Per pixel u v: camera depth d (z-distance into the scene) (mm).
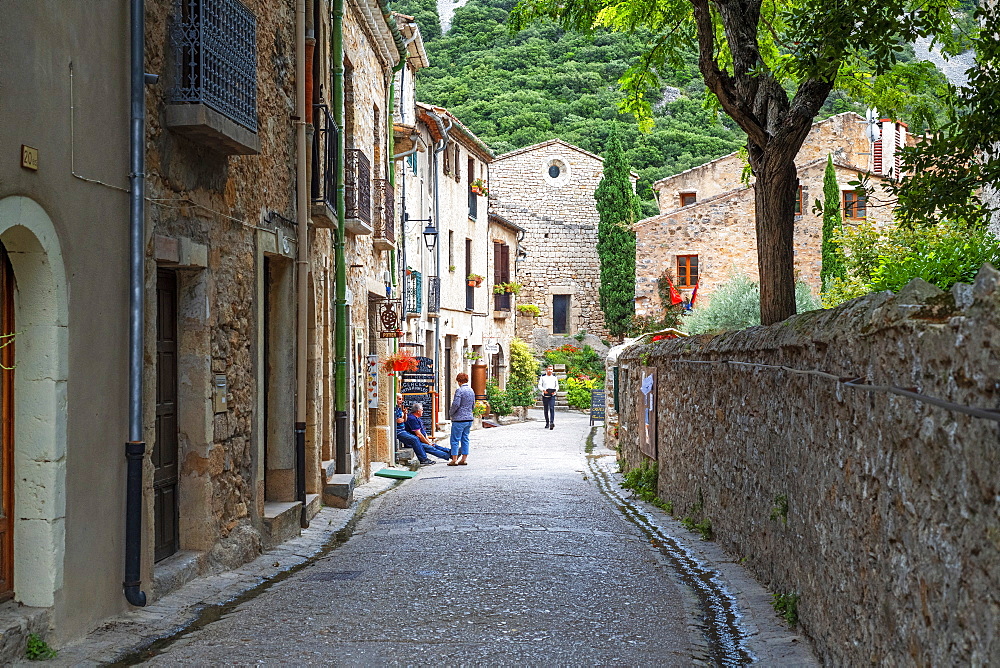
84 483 5926
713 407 9734
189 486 8016
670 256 37312
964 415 3287
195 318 8023
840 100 40125
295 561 9039
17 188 5137
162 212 7176
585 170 53562
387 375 19656
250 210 9312
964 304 3350
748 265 36719
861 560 4613
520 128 65125
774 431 7012
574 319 53250
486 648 5750
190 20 7238
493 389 37250
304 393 11039
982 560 3141
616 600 7102
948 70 59688
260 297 9539
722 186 41781
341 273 13984
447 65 74250
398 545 9742
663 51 13336
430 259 28969
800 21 8477
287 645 5828
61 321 5598
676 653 5668
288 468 10852
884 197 32344
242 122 7930
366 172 15336
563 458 21359
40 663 5262
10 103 5074
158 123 7102
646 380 14500
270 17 10148
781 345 6484
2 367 5441
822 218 34719
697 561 8695
